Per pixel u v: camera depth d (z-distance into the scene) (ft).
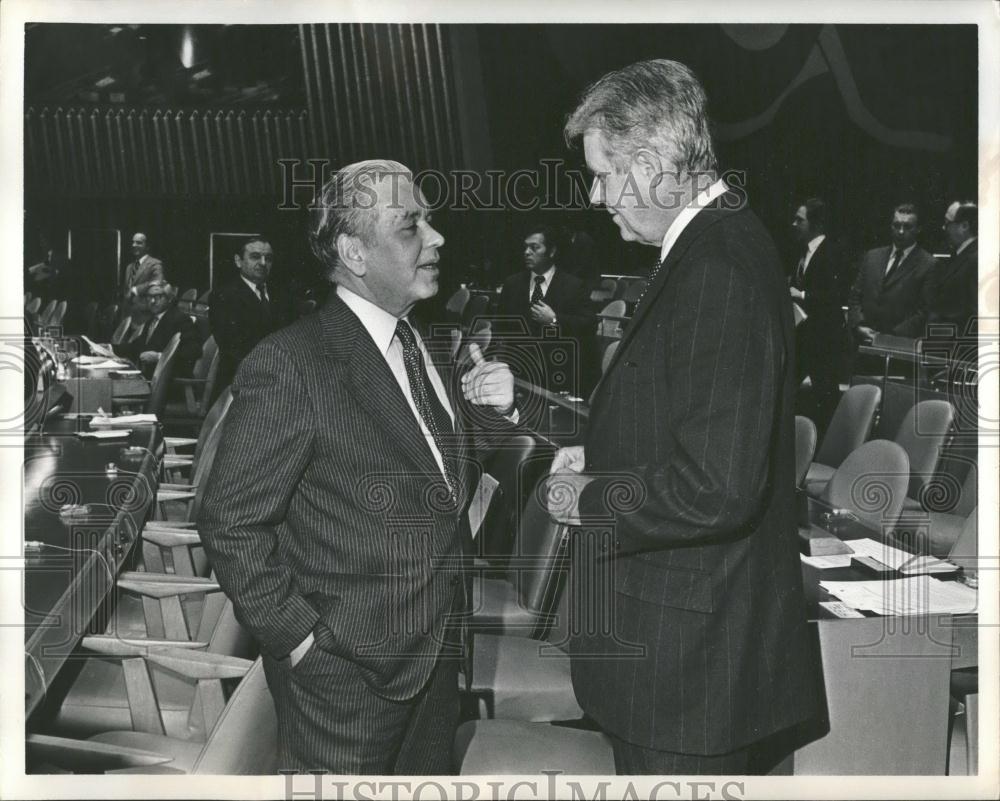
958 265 14.83
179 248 15.33
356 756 5.78
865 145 15.21
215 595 8.35
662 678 5.84
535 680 7.51
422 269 6.09
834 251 15.64
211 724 6.66
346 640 5.65
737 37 14.76
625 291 15.08
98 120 14.75
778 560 5.92
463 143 14.99
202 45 14.79
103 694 7.13
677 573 5.81
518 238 15.10
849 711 7.03
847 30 14.93
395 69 14.76
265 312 15.44
